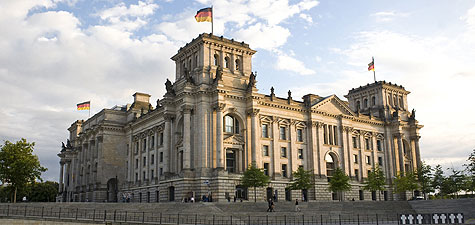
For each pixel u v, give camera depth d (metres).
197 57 101.25
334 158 117.38
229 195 90.62
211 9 102.50
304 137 112.00
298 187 99.12
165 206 74.75
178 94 98.31
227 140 95.56
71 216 66.69
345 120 121.38
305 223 68.38
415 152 136.50
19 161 100.94
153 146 117.81
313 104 114.19
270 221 66.81
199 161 92.19
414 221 57.47
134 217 63.69
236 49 103.94
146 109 137.75
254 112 99.06
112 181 133.50
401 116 139.38
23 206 69.75
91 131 139.38
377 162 127.88
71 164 162.25
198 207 71.19
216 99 94.19
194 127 95.12
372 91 140.75
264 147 103.31
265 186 94.88
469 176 119.50
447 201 88.56
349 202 89.38
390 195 128.38
